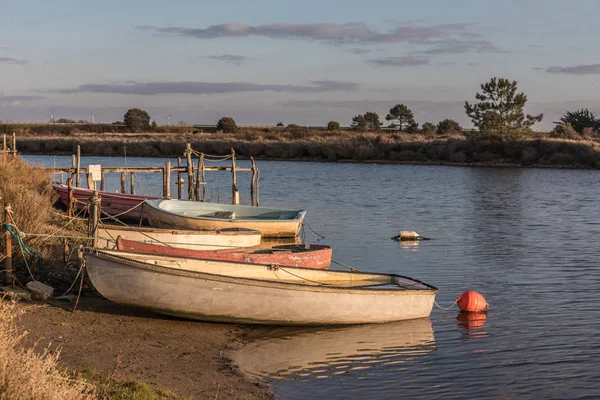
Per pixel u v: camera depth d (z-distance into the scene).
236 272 13.53
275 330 12.83
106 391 7.86
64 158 72.12
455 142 72.06
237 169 32.56
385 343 12.13
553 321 13.70
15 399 6.22
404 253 21.62
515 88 69.38
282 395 9.45
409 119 114.56
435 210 33.34
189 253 14.52
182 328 12.34
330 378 10.27
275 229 24.11
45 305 11.91
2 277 13.21
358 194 40.81
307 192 41.94
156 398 8.21
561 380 10.36
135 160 70.06
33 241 15.36
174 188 44.69
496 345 12.07
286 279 14.02
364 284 14.66
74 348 10.19
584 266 19.42
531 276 18.12
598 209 33.50
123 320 12.30
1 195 16.33
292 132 97.00
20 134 98.94
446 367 10.90
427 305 13.77
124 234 17.84
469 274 18.39
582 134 81.31
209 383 9.55
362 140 77.12
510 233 25.94
